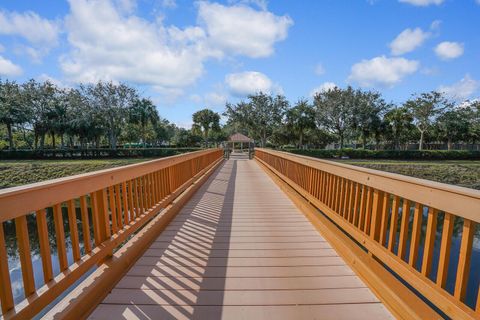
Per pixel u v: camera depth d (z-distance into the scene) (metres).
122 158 29.39
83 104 32.31
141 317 1.85
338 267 2.64
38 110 31.83
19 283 4.38
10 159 26.92
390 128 34.88
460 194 1.39
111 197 2.42
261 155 14.27
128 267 2.56
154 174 3.70
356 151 30.11
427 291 1.62
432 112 32.41
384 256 2.10
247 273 2.50
